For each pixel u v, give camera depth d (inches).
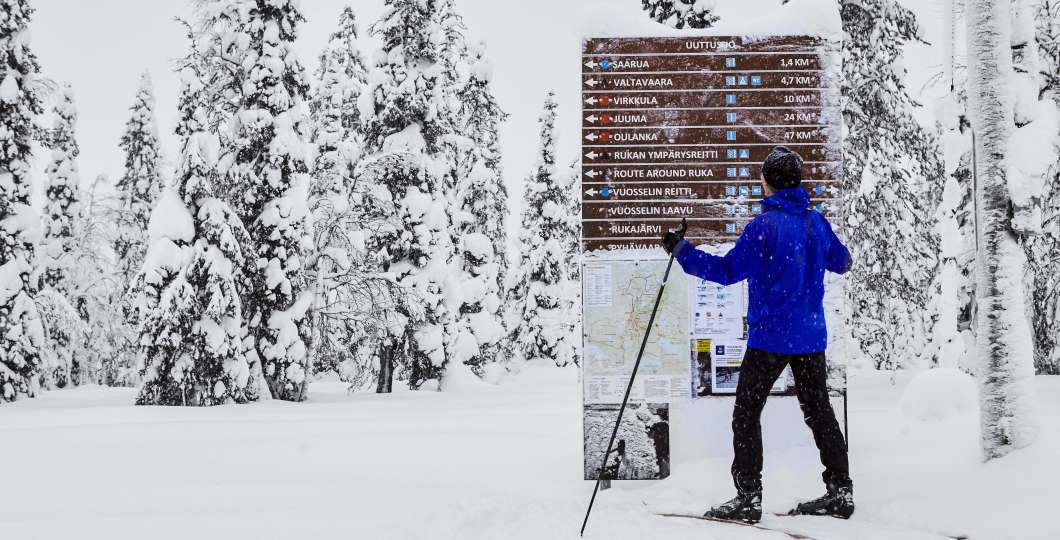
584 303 203.5
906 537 140.1
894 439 220.8
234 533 145.6
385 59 947.3
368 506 167.2
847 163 599.5
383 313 850.8
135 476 211.2
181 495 182.1
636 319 202.2
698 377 200.2
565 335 1455.5
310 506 167.8
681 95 206.2
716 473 186.2
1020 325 174.7
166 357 691.4
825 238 166.7
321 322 821.9
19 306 798.5
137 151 1406.3
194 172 701.3
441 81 967.0
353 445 282.4
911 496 160.7
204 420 446.0
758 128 205.0
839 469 157.9
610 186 205.8
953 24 399.9
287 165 775.1
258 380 725.9
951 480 163.6
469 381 927.0
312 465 231.3
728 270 162.9
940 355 446.6
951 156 430.9
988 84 183.3
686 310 201.6
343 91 1123.3
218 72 808.9
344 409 565.0
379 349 900.6
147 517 158.7
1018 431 170.4
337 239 839.7
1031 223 175.0
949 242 440.5
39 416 509.0
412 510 163.3
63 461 243.6
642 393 200.4
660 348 201.2
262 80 780.6
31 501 177.9
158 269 682.8
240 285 740.7
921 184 803.4
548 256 1471.5
